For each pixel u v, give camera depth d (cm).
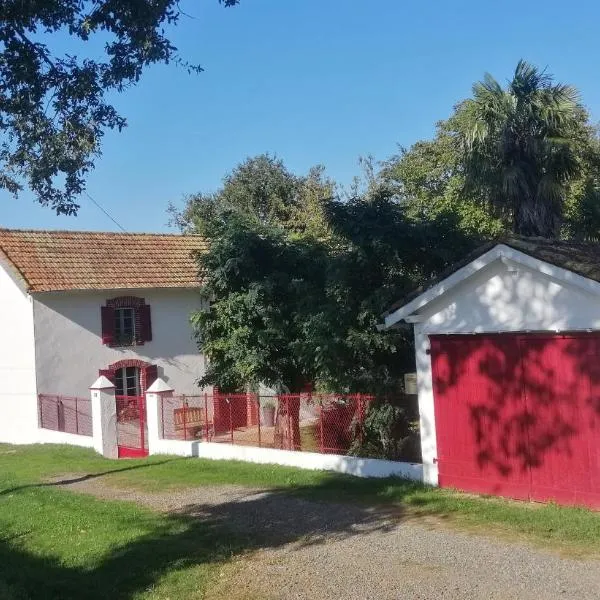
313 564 748
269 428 1595
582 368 891
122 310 2231
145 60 855
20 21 824
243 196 4100
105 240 2338
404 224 1240
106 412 1695
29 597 684
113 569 761
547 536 790
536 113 1537
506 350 974
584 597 612
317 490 1094
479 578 675
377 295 1195
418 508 947
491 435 991
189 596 674
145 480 1279
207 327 1507
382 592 656
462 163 1783
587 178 1983
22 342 2086
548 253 915
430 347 1068
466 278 996
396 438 1226
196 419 1748
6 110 872
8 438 2131
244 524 924
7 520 1012
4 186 931
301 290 1373
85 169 927
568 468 905
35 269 2069
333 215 1273
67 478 1369
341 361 1239
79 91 870
